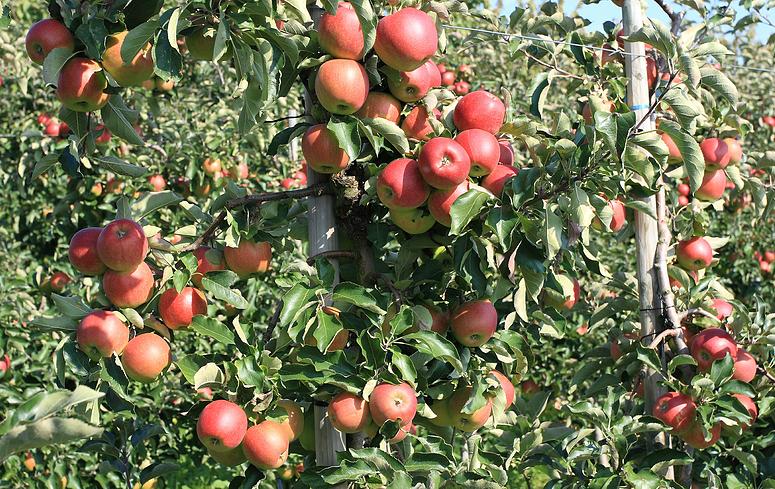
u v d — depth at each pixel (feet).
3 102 17.85
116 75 7.07
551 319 7.86
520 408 9.09
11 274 13.91
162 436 12.18
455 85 16.07
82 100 7.11
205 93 16.89
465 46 9.12
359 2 6.84
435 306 7.61
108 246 7.13
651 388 8.09
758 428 8.69
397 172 7.11
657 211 8.30
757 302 8.19
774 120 16.98
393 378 7.06
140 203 7.60
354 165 7.66
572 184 7.16
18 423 5.50
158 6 7.15
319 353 7.14
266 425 7.13
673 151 8.39
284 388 7.37
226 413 7.00
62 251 16.44
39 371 12.98
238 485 7.63
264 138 14.16
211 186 14.02
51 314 13.21
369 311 7.22
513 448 7.93
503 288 7.34
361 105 7.16
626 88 8.32
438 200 7.15
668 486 7.37
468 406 7.28
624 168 7.21
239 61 6.99
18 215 17.03
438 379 7.47
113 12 6.98
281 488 8.84
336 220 7.68
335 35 7.04
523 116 7.86
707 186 8.75
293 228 8.02
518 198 7.06
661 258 8.17
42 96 17.99
